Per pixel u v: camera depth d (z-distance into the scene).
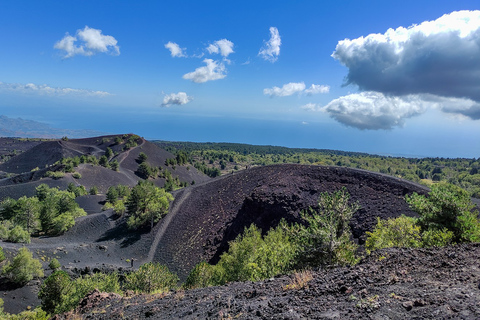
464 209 18.33
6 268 42.19
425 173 154.88
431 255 10.20
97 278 33.44
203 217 69.12
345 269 10.74
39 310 28.72
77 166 138.00
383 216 42.75
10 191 103.25
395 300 6.95
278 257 18.64
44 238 67.62
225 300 10.62
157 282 27.17
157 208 71.69
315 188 57.62
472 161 184.00
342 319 6.56
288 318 7.24
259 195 59.50
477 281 7.30
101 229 73.62
